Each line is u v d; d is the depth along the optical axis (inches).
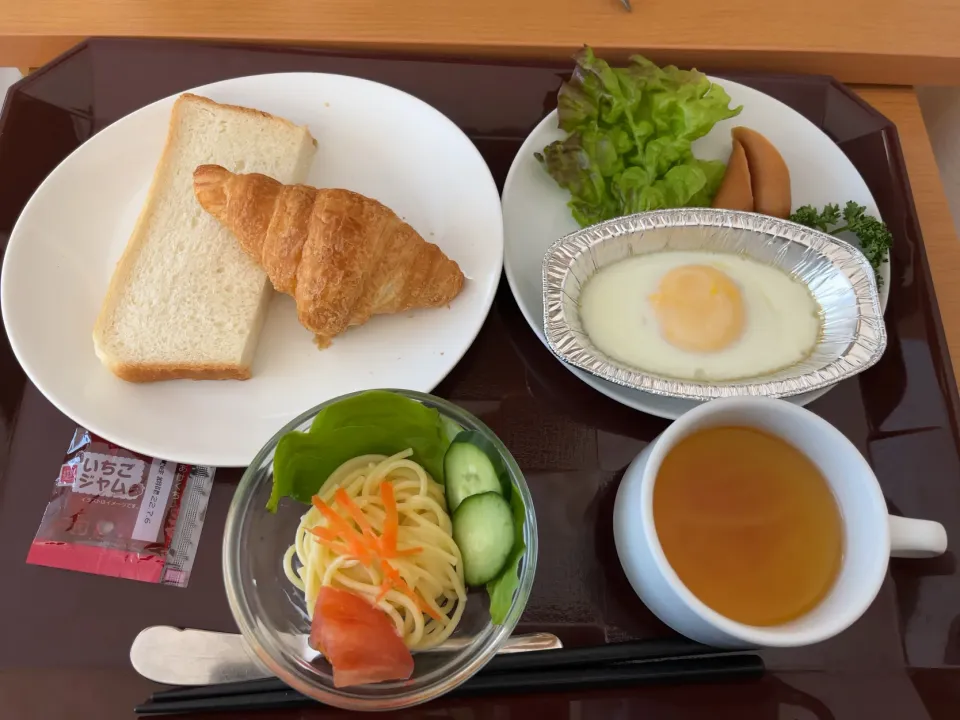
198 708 10.4
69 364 12.5
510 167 14.6
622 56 15.8
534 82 15.6
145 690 10.7
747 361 12.8
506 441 12.6
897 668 11.2
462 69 15.7
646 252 13.5
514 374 13.2
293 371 12.8
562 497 12.2
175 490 12.0
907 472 12.5
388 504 10.0
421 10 16.0
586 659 10.8
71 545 11.5
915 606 11.6
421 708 10.8
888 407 13.0
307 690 9.4
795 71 16.1
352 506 10.0
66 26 15.7
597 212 14.1
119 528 11.6
